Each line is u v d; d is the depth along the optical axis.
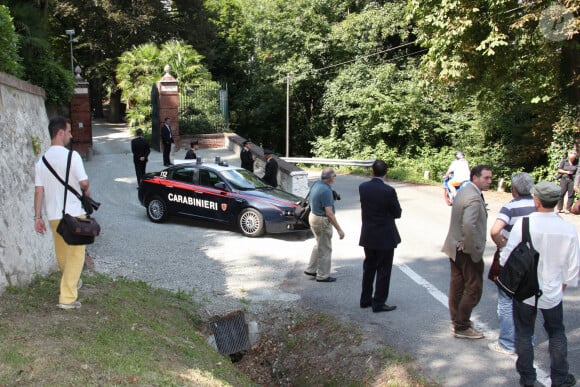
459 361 5.32
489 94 20.67
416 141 28.91
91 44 34.00
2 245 5.48
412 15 18.62
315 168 26.34
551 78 17.31
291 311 6.96
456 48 17.50
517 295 4.56
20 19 14.62
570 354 5.43
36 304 5.30
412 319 6.46
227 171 11.55
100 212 12.65
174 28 34.53
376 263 6.73
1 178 5.74
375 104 28.52
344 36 30.97
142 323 5.55
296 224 10.52
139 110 27.97
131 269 8.35
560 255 4.44
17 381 3.73
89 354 4.30
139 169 14.64
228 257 9.33
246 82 38.53
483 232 5.47
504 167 22.47
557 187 4.48
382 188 6.46
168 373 4.34
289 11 32.84
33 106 7.37
